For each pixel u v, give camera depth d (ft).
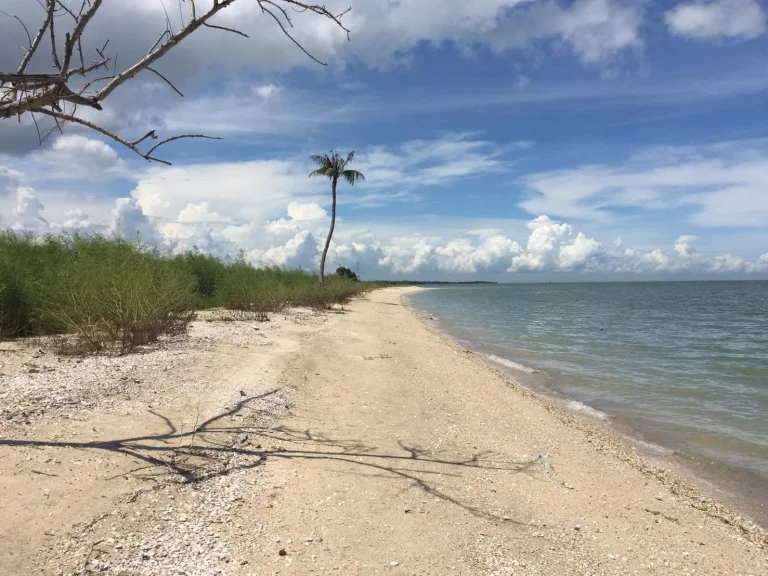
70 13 8.59
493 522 13.94
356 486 15.28
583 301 202.59
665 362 50.03
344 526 12.69
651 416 29.96
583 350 58.59
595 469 19.97
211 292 62.69
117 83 9.54
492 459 19.47
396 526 13.00
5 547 9.76
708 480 20.36
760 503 18.25
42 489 12.05
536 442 22.50
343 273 169.99
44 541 10.19
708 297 239.91
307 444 18.60
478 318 109.60
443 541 12.49
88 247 41.06
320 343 42.37
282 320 56.59
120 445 15.31
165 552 10.53
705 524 15.84
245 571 10.30
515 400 30.73
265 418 20.57
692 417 29.78
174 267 48.37
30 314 32.32
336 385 28.73
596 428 27.04
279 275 88.22
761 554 14.02
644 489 18.47
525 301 204.95
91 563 9.77
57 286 31.58
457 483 16.55
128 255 38.22
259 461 16.24
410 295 255.29
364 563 11.10
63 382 20.90
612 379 41.04
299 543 11.64
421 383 32.14
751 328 86.12
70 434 15.58
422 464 17.95
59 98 8.73
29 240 41.06
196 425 18.12
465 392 31.07
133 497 12.49
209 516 12.31
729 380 40.91
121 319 29.37
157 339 33.19
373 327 63.57
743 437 26.03
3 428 15.29
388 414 24.11
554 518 14.74
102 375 22.68
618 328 86.07
